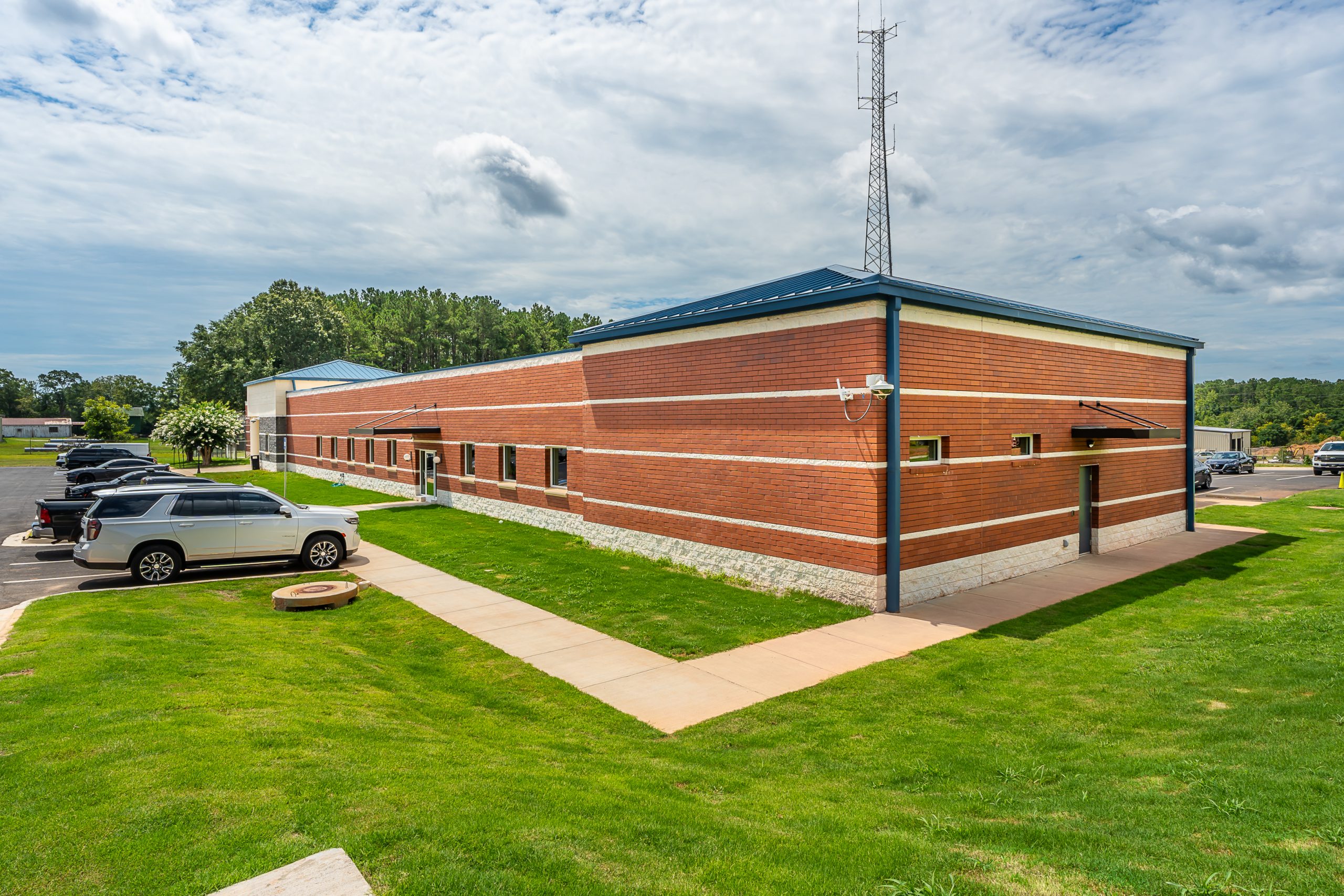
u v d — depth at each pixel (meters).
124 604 11.27
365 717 7.14
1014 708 7.80
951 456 12.81
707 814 5.19
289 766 5.41
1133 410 17.73
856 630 10.81
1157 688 7.96
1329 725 6.31
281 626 10.91
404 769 5.61
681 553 15.31
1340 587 11.77
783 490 13.12
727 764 6.67
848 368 11.92
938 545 12.59
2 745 5.68
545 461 20.72
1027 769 6.21
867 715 7.80
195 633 9.77
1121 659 9.11
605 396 17.42
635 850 4.52
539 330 104.62
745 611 11.91
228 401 65.38
